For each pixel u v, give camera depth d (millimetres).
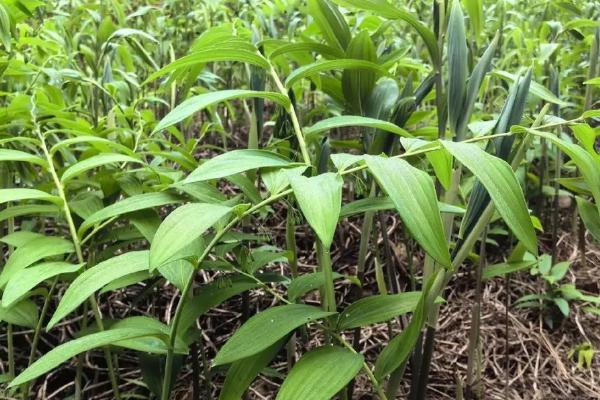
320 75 962
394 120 848
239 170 588
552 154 1580
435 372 1176
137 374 1077
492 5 1822
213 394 1032
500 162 519
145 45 1696
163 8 1778
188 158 939
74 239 773
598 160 621
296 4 1561
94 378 1065
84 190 1061
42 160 813
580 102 1745
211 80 1205
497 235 1573
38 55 1308
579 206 941
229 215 760
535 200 1655
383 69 799
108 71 1166
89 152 993
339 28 931
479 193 680
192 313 691
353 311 687
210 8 1718
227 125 1982
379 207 707
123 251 1206
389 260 1064
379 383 640
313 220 475
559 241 1668
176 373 777
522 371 1223
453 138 799
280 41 945
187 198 781
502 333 1326
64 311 579
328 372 578
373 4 808
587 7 1678
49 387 1060
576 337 1355
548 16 1836
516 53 1539
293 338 991
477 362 1096
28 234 823
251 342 607
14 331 1130
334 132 1810
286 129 926
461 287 1467
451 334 1299
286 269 1407
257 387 1073
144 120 1138
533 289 1476
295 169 593
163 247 503
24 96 932
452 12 788
